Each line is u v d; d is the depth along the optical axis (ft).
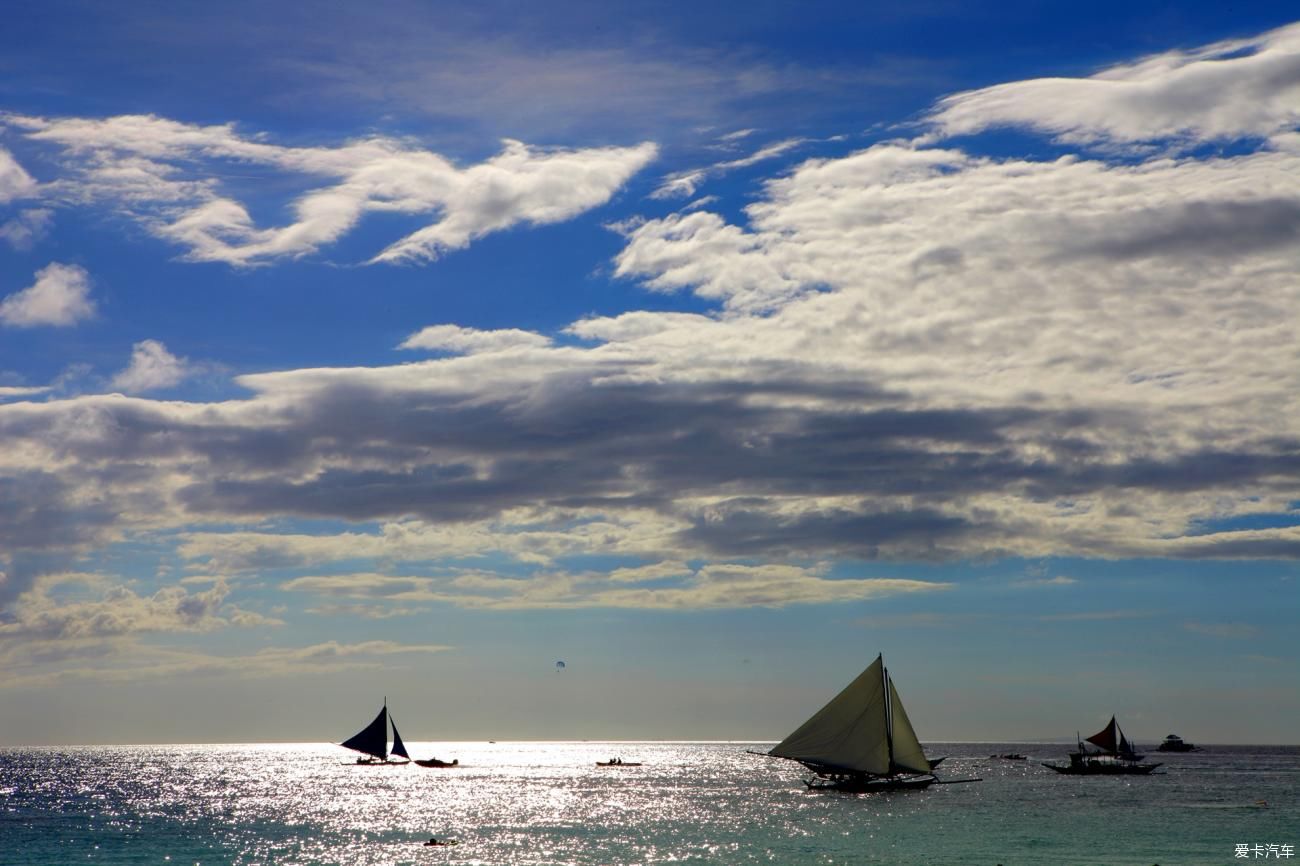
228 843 388.78
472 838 399.03
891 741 488.44
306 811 528.22
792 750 494.18
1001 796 580.30
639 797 612.70
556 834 409.08
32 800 616.39
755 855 338.13
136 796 650.02
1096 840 371.97
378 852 359.87
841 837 386.11
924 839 377.91
